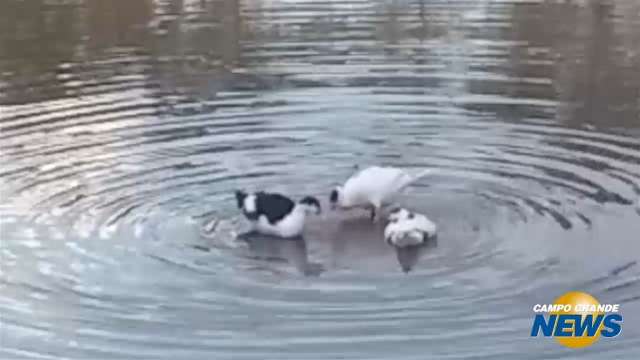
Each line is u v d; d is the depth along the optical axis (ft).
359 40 63.72
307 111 49.29
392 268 32.99
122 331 29.14
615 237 34.71
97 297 31.14
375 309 30.22
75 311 30.30
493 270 32.63
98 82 55.26
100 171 41.32
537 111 48.93
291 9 74.64
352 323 29.40
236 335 28.84
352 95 51.78
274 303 30.71
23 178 40.47
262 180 40.47
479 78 54.65
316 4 76.48
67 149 43.98
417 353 27.71
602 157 42.42
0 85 54.85
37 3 78.59
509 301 30.60
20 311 30.30
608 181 39.73
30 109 50.21
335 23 69.26
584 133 45.47
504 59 58.65
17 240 34.99
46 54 62.13
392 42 63.10
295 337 28.66
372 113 48.85
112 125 47.52
